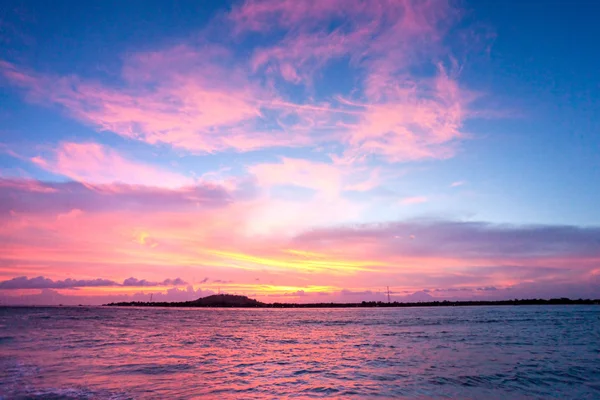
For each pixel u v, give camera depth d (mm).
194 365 26641
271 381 21438
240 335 55688
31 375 21875
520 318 110188
